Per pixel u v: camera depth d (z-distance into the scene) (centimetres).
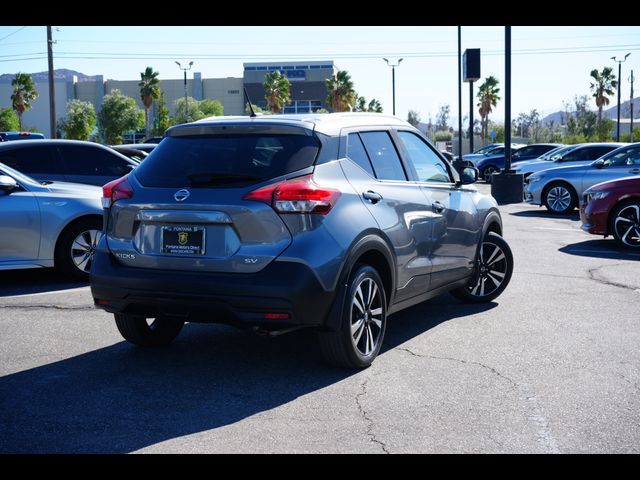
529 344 555
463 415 407
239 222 439
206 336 587
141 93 8188
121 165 1049
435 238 580
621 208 1086
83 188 834
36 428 388
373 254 500
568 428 388
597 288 780
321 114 506
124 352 538
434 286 592
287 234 439
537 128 10150
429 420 400
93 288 482
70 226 805
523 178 2066
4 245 768
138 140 8962
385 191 516
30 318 643
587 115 9538
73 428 388
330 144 478
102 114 8819
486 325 617
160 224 461
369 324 496
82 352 537
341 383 464
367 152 519
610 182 1111
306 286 435
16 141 995
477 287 704
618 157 1634
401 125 590
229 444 368
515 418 402
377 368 496
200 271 448
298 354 532
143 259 465
